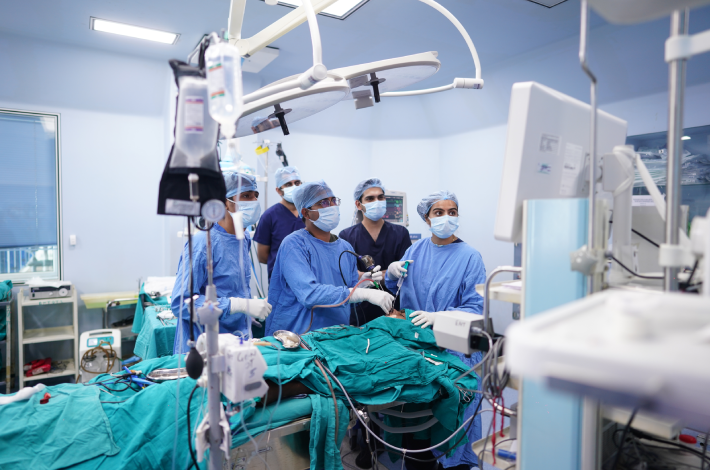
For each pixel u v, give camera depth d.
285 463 1.37
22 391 1.32
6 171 3.59
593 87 0.76
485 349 1.04
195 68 1.00
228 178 1.96
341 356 1.48
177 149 1.00
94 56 3.58
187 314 1.80
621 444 0.88
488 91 4.13
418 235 4.25
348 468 2.18
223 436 1.06
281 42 3.47
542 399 0.92
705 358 0.38
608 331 0.47
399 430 1.62
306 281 1.91
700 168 2.88
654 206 1.27
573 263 0.85
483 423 2.61
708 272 0.60
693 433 1.45
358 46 3.57
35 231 3.73
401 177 5.02
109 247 4.00
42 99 3.63
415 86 4.54
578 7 2.90
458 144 4.71
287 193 3.23
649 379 0.38
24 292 3.29
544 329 0.47
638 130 3.24
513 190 0.93
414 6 2.89
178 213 1.01
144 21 3.09
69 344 3.81
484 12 2.98
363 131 4.98
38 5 2.86
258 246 3.29
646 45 2.99
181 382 1.33
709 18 2.72
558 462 0.90
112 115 3.95
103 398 1.36
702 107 2.87
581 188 1.08
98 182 3.93
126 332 3.64
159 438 1.22
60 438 1.18
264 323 2.36
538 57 3.61
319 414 1.34
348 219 5.02
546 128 0.95
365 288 2.06
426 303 2.25
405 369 1.47
